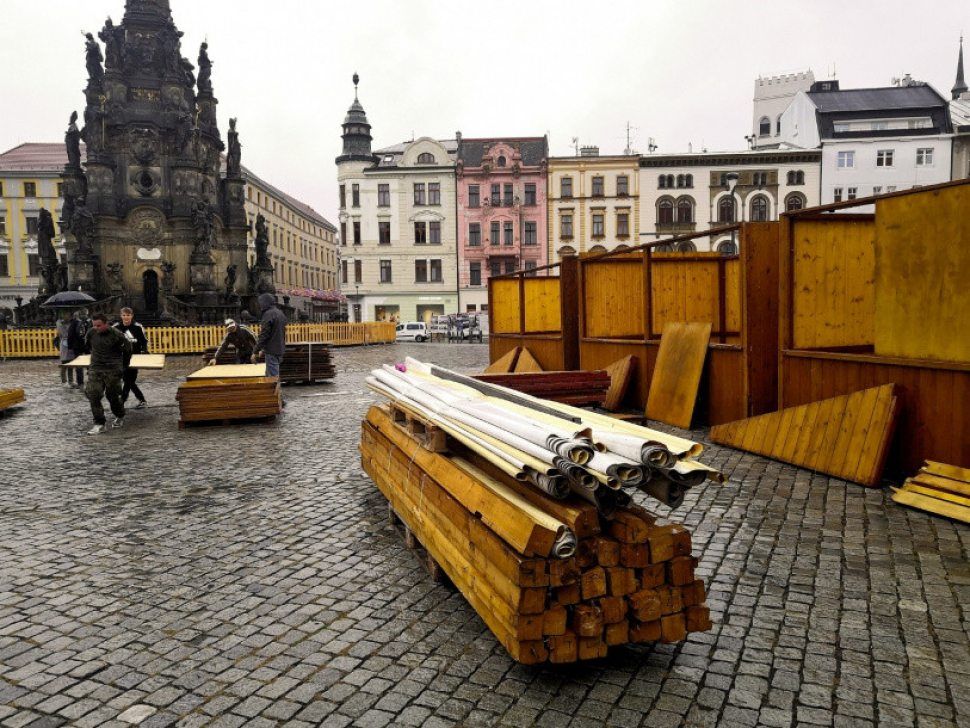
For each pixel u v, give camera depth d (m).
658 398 10.55
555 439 3.08
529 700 3.09
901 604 4.00
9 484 7.31
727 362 9.29
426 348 38.56
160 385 18.25
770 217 59.56
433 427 4.52
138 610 4.14
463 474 3.98
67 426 11.30
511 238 61.53
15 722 3.01
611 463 2.88
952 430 6.06
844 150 58.78
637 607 3.09
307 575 4.64
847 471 6.74
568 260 14.02
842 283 8.35
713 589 4.27
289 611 4.08
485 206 61.12
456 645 3.62
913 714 2.96
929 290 6.29
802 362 7.87
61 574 4.74
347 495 6.66
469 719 2.96
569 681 3.24
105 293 38.19
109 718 3.03
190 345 33.12
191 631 3.85
